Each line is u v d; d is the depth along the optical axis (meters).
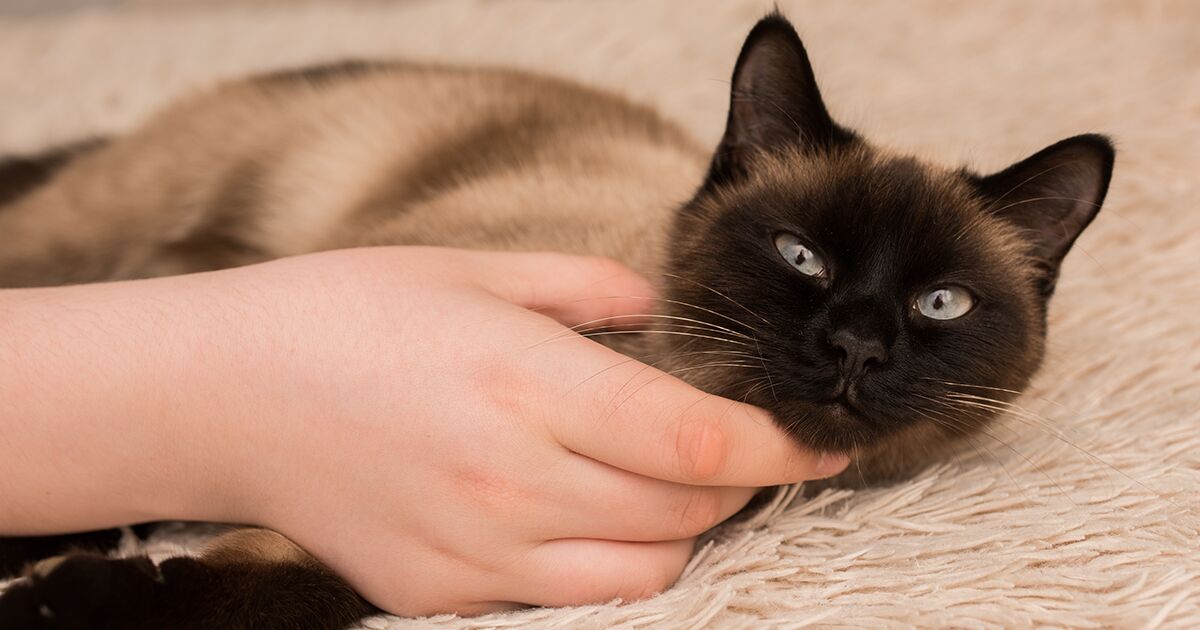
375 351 0.43
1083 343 0.56
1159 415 0.52
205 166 0.65
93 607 0.40
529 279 0.48
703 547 0.46
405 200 0.61
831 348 0.46
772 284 0.48
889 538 0.46
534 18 0.93
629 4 0.93
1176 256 0.60
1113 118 0.69
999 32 0.87
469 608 0.44
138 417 0.43
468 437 0.42
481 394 0.42
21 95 0.84
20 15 1.17
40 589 0.40
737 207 0.50
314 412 0.43
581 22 0.91
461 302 0.44
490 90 0.66
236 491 0.44
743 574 0.44
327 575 0.43
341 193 0.64
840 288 0.48
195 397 0.43
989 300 0.49
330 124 0.65
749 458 0.43
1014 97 0.74
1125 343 0.56
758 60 0.52
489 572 0.43
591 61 0.84
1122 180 0.65
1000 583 0.44
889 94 0.76
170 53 0.91
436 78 0.67
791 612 0.43
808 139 0.52
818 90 0.51
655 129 0.66
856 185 0.49
